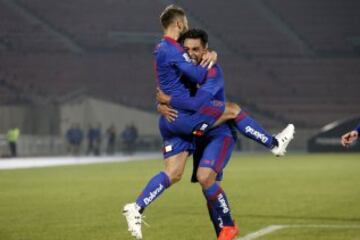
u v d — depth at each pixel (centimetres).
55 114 8869
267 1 14075
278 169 5412
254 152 10169
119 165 6284
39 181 4191
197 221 2203
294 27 13725
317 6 14075
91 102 9406
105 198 3033
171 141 1547
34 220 2230
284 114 11462
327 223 2127
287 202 2812
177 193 3231
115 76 11481
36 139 8662
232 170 5303
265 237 1834
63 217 2311
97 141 9081
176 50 1513
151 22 13112
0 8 12488
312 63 12912
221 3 13912
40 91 10400
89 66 11600
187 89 1548
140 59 12062
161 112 1537
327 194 3186
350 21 13875
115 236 1873
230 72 12412
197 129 1516
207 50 1564
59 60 11575
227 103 1574
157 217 2309
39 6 12838
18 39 11962
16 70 11056
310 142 9406
